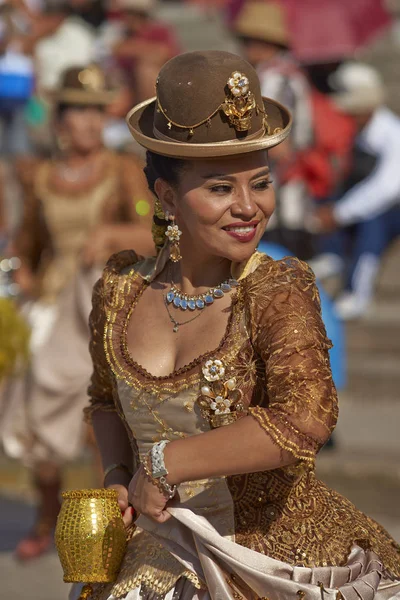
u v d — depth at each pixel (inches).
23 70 720.3
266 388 198.5
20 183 463.2
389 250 711.1
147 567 205.2
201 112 194.4
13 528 510.6
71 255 453.4
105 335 213.6
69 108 449.1
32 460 450.9
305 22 802.8
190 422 201.0
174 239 206.4
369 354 644.7
